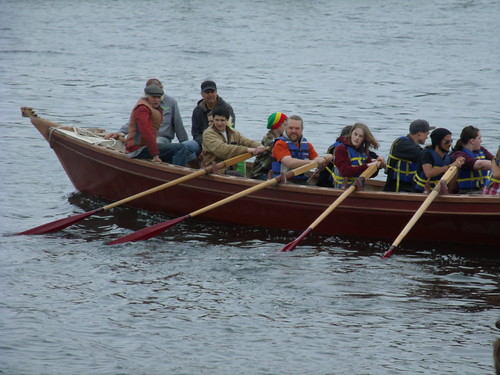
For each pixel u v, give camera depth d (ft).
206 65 367.86
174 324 91.09
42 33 484.74
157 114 133.69
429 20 556.10
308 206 122.62
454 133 225.56
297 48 428.15
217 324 91.20
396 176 123.13
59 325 90.43
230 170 137.59
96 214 136.67
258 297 98.89
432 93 288.71
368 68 355.36
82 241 121.29
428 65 363.15
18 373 79.51
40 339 86.79
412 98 278.87
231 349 85.20
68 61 374.63
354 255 114.62
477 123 236.22
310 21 556.10
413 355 83.87
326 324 91.20
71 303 96.63
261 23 546.67
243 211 127.95
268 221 126.93
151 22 551.59
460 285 102.94
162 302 97.30
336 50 418.72
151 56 396.57
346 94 288.10
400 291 100.83
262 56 398.83
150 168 133.28
